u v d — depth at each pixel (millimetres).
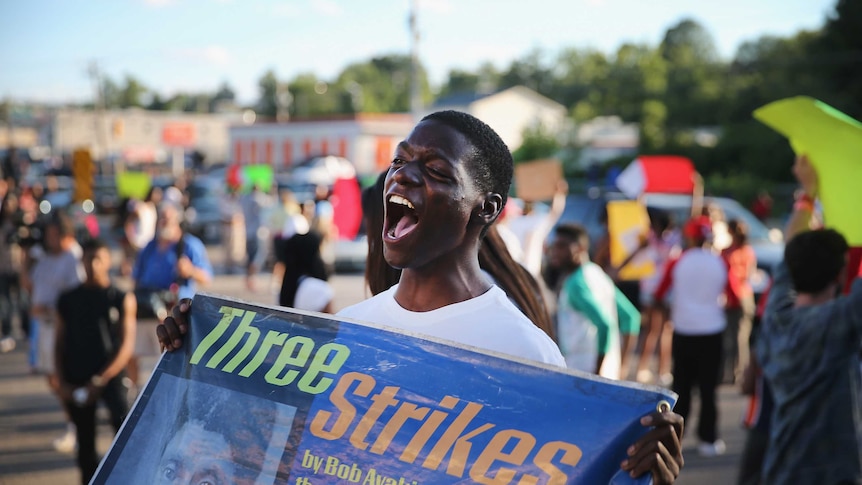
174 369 1881
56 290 6754
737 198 31734
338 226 8750
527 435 1552
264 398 1766
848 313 3314
